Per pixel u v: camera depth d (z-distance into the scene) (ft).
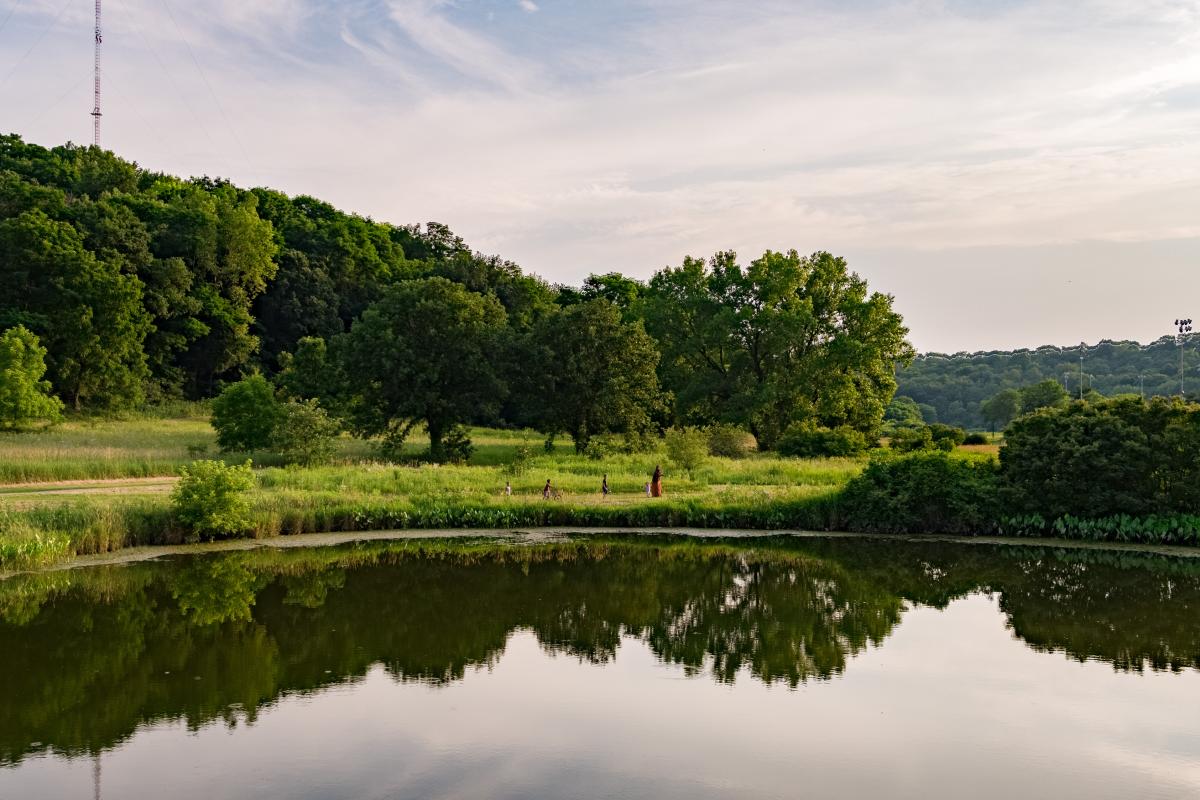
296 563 80.33
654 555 87.35
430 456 159.12
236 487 88.74
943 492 100.58
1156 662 52.95
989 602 68.39
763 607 66.59
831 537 98.02
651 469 140.26
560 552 88.33
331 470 122.72
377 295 310.86
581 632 59.31
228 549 84.79
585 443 178.09
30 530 76.18
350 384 163.73
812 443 169.27
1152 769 37.83
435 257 382.42
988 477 101.45
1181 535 91.81
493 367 171.12
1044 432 100.48
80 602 65.36
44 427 170.71
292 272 284.61
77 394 210.38
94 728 41.65
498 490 113.09
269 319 286.46
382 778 36.27
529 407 176.35
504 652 54.44
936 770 37.55
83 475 111.45
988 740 40.91
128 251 235.61
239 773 36.65
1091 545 92.68
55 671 50.01
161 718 42.98
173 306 243.60
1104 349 558.97
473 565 81.25
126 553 81.25
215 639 56.65
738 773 37.01
